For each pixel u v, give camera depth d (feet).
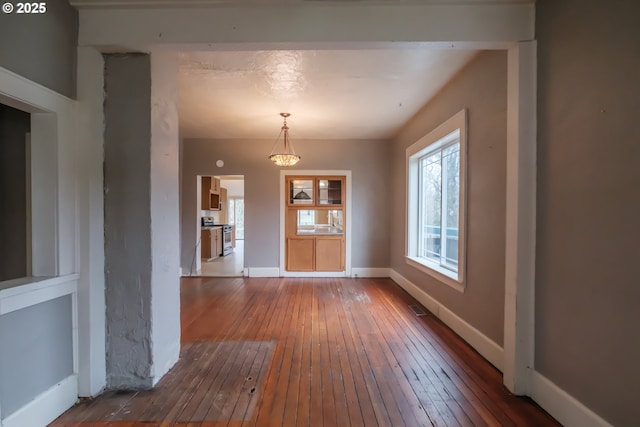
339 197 19.03
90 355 6.54
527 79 6.47
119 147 6.85
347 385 7.06
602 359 4.97
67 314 6.32
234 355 8.54
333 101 12.28
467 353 8.68
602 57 4.96
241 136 18.12
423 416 5.99
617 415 4.74
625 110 4.60
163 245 7.44
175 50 6.81
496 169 7.98
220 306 13.05
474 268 9.03
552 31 5.99
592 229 5.15
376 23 6.49
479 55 8.74
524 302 6.55
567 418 5.60
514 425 5.74
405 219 15.55
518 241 6.55
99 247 6.76
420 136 13.47
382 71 9.66
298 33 6.51
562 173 5.76
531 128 6.47
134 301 6.89
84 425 5.74
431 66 9.38
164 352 7.49
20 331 5.36
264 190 18.71
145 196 6.87
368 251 18.84
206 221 27.84
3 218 6.50
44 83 5.76
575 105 5.47
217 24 6.52
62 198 6.13
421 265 13.24
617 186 4.72
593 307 5.13
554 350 5.95
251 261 18.72
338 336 9.86
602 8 4.95
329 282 17.40
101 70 6.81
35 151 6.02
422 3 6.40
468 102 9.38
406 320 11.31
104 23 6.52
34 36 5.56
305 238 18.98
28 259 6.27
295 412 6.12
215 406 6.30
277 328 10.55
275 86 10.80
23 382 5.39
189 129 16.65
